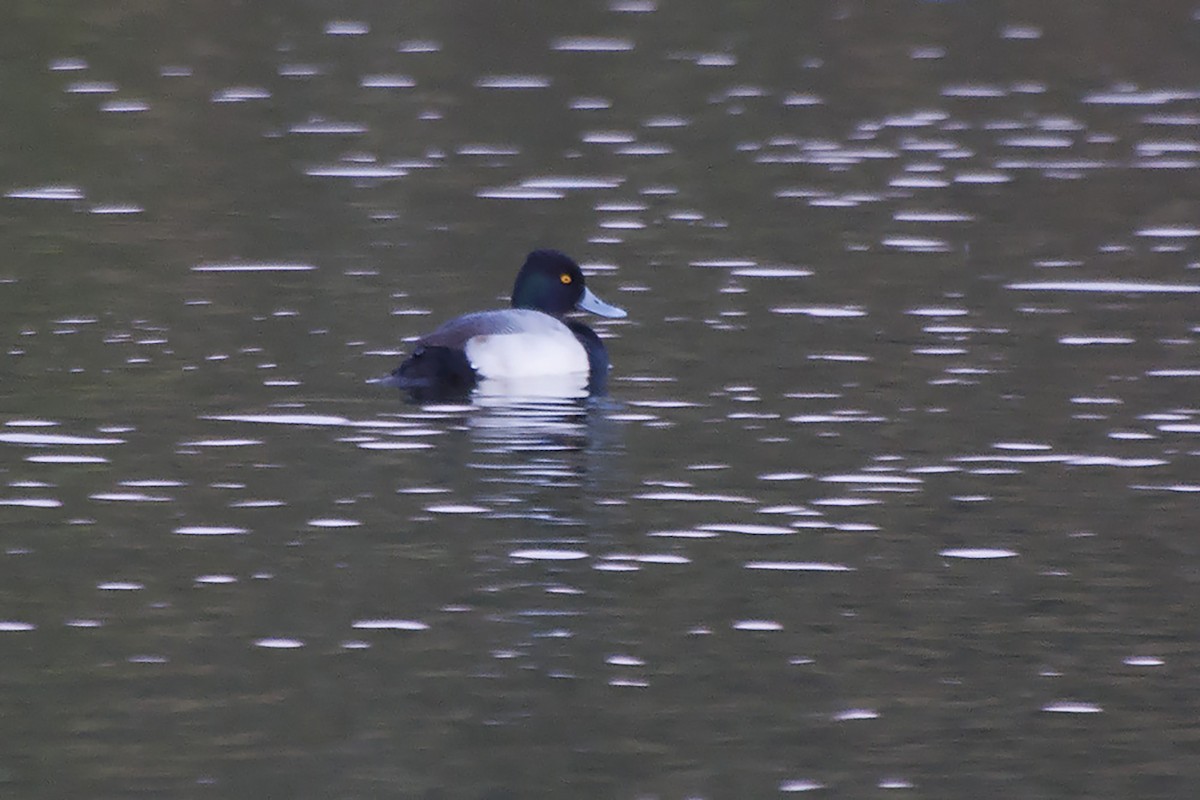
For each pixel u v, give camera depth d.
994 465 13.60
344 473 13.27
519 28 34.81
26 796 8.79
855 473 13.41
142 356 16.27
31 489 12.84
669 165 25.33
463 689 9.98
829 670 10.27
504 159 25.62
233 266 19.86
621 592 11.27
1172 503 12.80
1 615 10.80
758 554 11.89
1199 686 10.09
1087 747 9.43
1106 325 17.61
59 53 31.97
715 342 17.09
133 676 10.09
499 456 13.70
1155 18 35.41
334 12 35.94
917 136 27.25
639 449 13.92
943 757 9.29
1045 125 28.02
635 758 9.24
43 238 21.02
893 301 18.58
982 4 36.66
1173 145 26.61
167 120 27.77
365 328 17.39
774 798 8.85
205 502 12.66
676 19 35.59
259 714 9.66
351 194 23.53
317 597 11.14
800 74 31.47
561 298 17.20
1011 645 10.57
